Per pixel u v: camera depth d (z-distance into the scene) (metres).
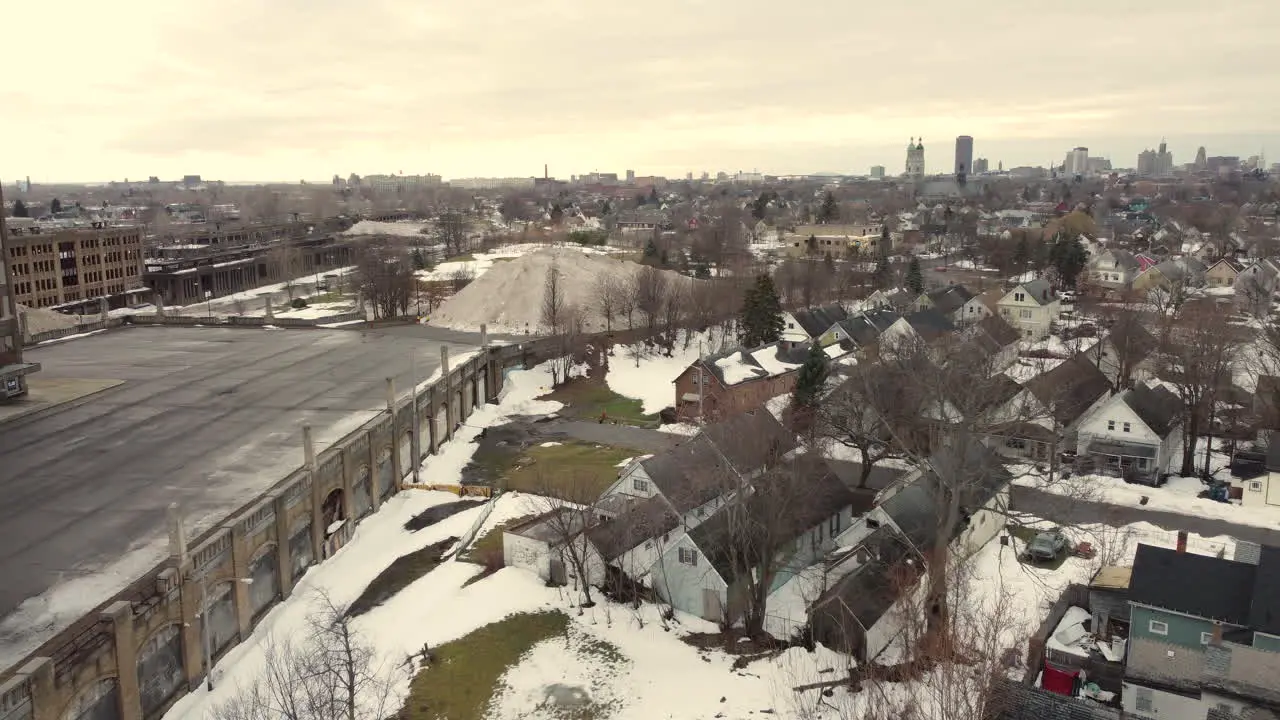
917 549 47.09
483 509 62.78
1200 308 105.31
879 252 188.88
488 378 95.25
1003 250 187.00
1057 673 39.75
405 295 134.62
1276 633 35.09
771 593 50.09
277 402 74.44
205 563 42.12
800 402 74.81
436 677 42.56
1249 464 68.81
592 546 51.09
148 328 116.81
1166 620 38.16
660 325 118.12
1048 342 118.50
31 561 43.81
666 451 56.22
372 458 63.47
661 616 47.88
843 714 37.97
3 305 73.31
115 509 50.53
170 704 39.53
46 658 32.16
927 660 40.56
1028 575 51.41
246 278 180.88
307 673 37.88
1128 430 68.94
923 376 62.72
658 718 39.09
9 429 66.75
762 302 104.38
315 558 54.56
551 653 44.34
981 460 50.03
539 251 143.38
